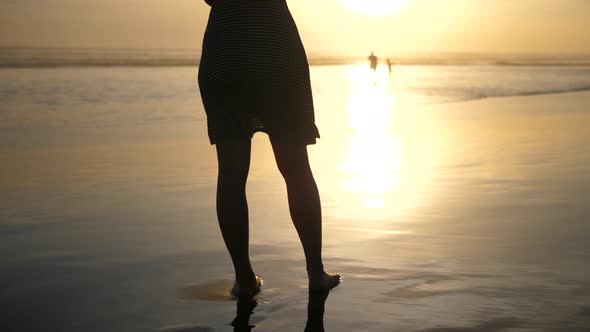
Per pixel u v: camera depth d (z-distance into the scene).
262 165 6.73
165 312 2.36
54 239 3.57
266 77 2.45
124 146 8.66
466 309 2.32
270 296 2.53
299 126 2.56
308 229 2.59
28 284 2.72
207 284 2.71
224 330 2.16
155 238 3.57
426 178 5.66
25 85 23.22
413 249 3.23
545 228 3.66
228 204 2.51
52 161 7.13
